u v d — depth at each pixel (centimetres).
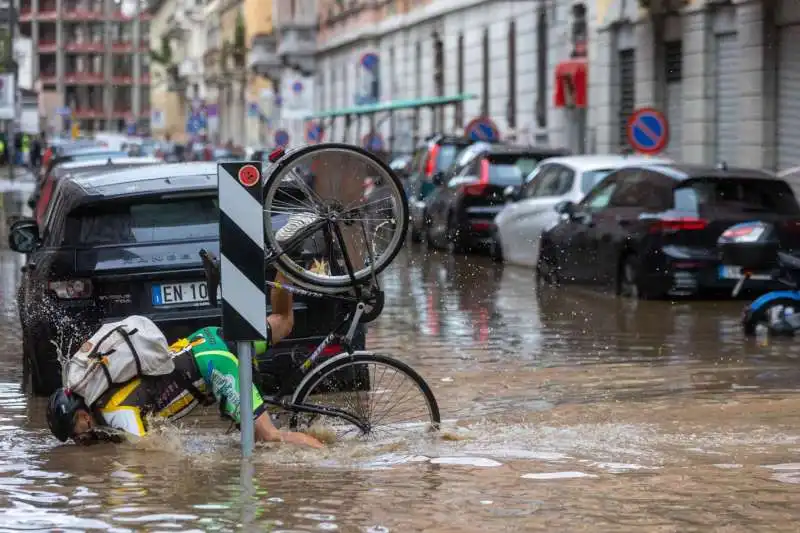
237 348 1156
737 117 4309
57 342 1490
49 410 1190
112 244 1495
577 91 5341
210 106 11356
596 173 3122
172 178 1565
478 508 973
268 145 11244
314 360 1232
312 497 1012
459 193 3769
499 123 6369
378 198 1240
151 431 1187
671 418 1344
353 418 1223
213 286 1196
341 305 1433
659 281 2508
